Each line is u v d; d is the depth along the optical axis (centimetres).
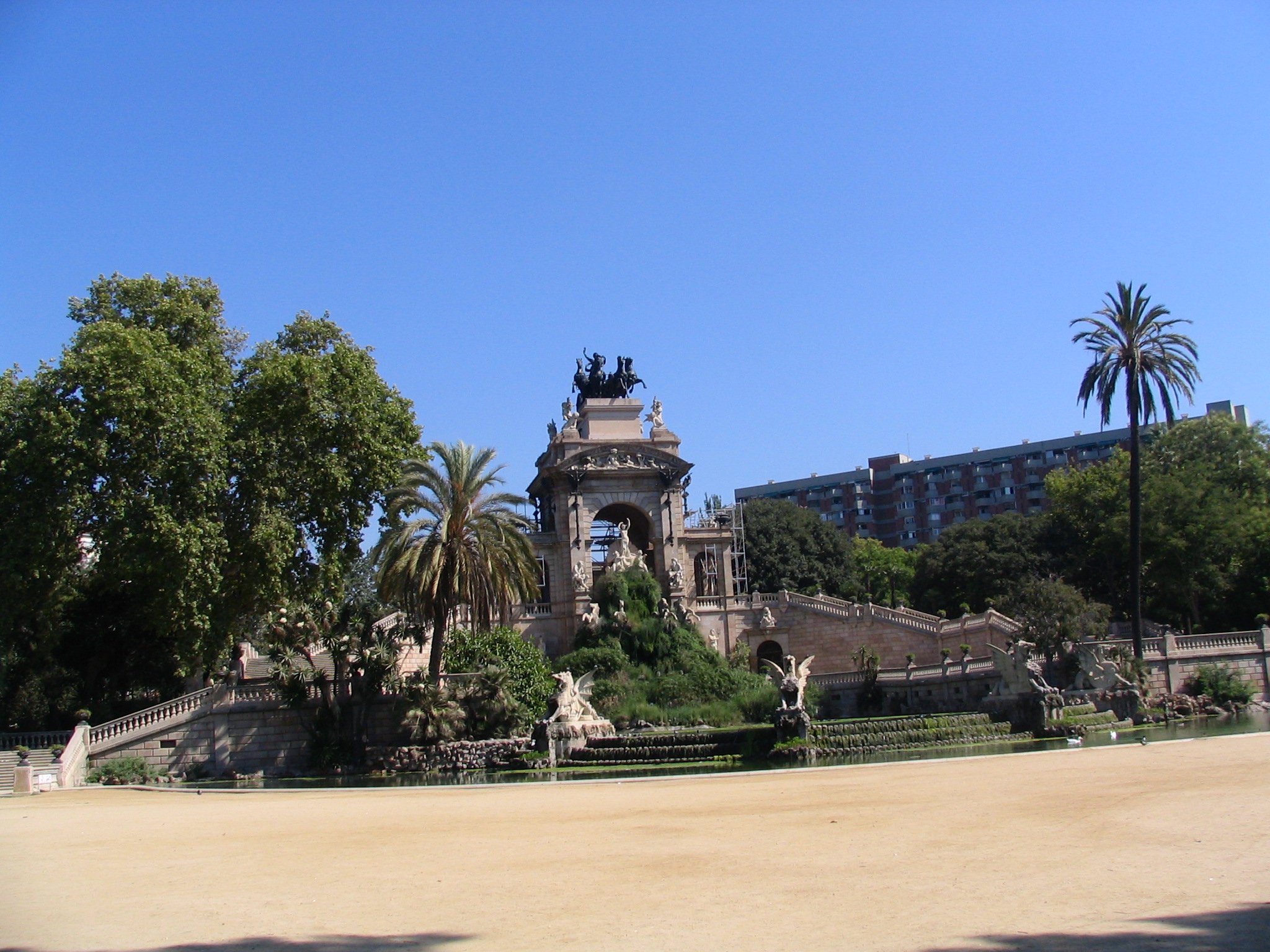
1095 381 8400
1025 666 6919
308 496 7156
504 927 1762
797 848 2459
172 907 2008
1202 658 8369
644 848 2570
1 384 6444
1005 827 2619
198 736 6625
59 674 7075
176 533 6175
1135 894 1803
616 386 12194
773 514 14688
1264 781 3225
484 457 6881
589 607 10338
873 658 9150
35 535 6006
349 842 2877
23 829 3462
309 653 7262
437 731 6675
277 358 7206
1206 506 10125
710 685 9112
